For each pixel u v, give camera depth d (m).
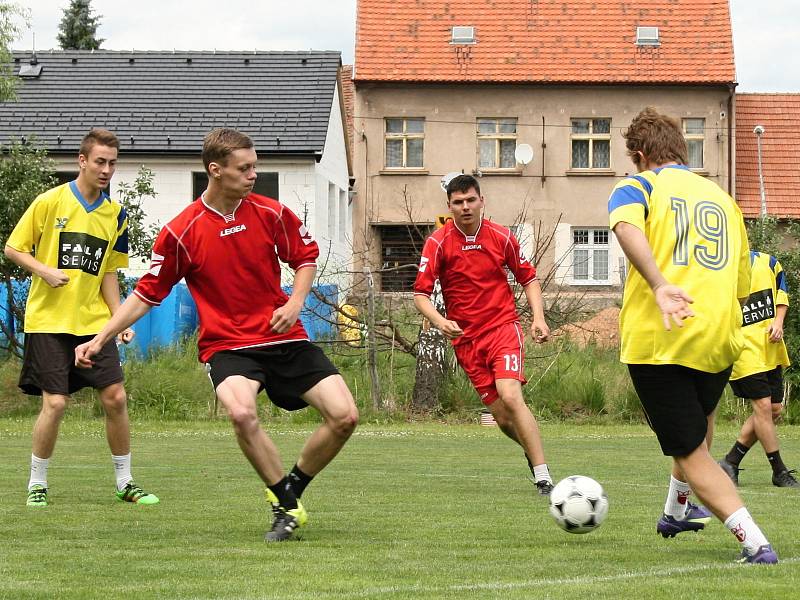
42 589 7.29
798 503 13.18
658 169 8.62
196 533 10.12
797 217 63.81
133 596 7.04
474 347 14.49
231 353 9.80
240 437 9.53
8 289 32.69
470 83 63.97
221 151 9.61
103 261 12.91
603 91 64.50
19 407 31.61
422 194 64.12
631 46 65.50
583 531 9.91
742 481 16.80
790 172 65.56
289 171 51.31
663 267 8.34
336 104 56.97
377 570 8.04
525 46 65.38
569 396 31.48
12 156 32.41
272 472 9.70
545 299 36.19
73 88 54.47
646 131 8.77
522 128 64.25
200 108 53.31
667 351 8.27
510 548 9.22
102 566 8.23
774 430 16.08
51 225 12.73
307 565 8.28
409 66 64.50
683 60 65.00
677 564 8.32
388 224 63.44
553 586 7.30
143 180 34.16
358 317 32.34
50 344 12.60
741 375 16.09
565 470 17.78
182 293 38.59
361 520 11.13
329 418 9.80
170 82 54.88
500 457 20.36
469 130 64.25
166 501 12.87
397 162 64.62
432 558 8.65
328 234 54.88
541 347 33.94
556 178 64.06
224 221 9.81
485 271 14.45
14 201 31.34
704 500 8.39
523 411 14.01
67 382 12.69
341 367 32.91
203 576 7.79
